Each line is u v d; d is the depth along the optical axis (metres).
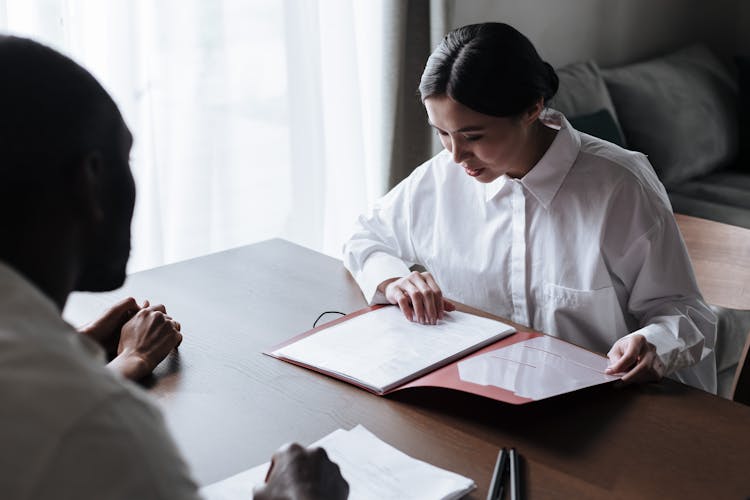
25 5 1.88
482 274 1.61
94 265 0.73
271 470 0.78
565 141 1.48
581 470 1.00
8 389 0.51
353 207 2.66
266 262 1.67
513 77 1.31
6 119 0.60
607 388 1.20
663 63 3.60
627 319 1.53
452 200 1.63
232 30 2.29
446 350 1.27
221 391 1.18
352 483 0.95
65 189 0.64
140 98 2.09
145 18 2.10
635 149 3.34
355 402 1.16
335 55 2.52
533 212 1.53
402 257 1.71
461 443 1.06
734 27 4.32
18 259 0.63
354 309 1.47
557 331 1.55
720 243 1.93
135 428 0.54
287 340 1.34
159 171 2.20
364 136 2.73
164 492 0.54
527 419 1.11
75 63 0.66
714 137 3.48
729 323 2.45
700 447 1.06
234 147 2.37
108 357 1.29
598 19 3.64
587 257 1.49
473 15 3.06
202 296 1.51
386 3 2.54
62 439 0.50
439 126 1.38
